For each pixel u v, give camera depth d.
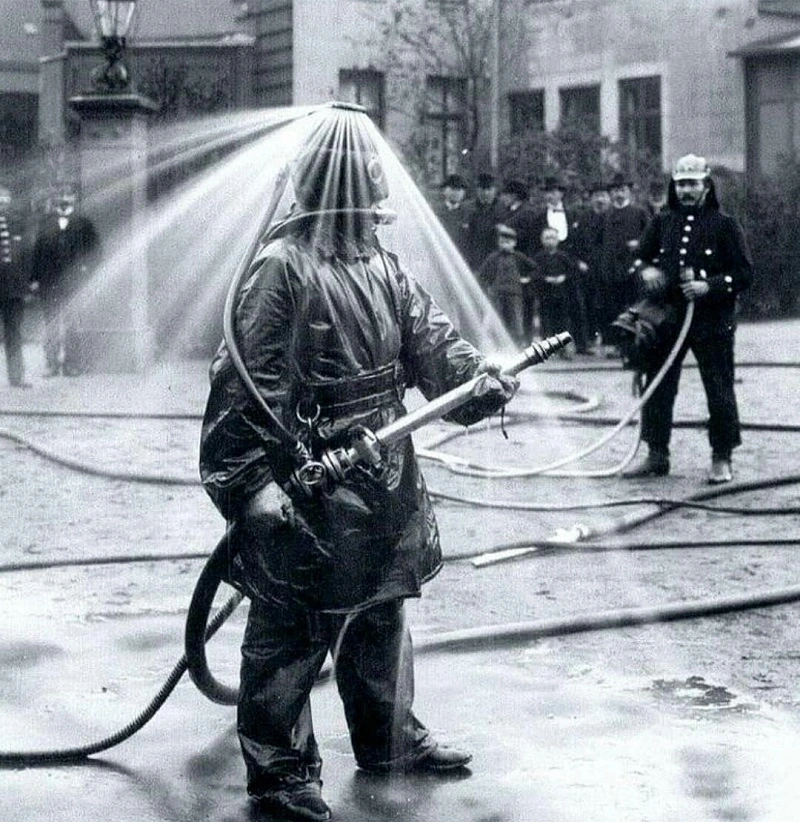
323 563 5.59
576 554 10.45
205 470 5.63
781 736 6.57
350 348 5.69
